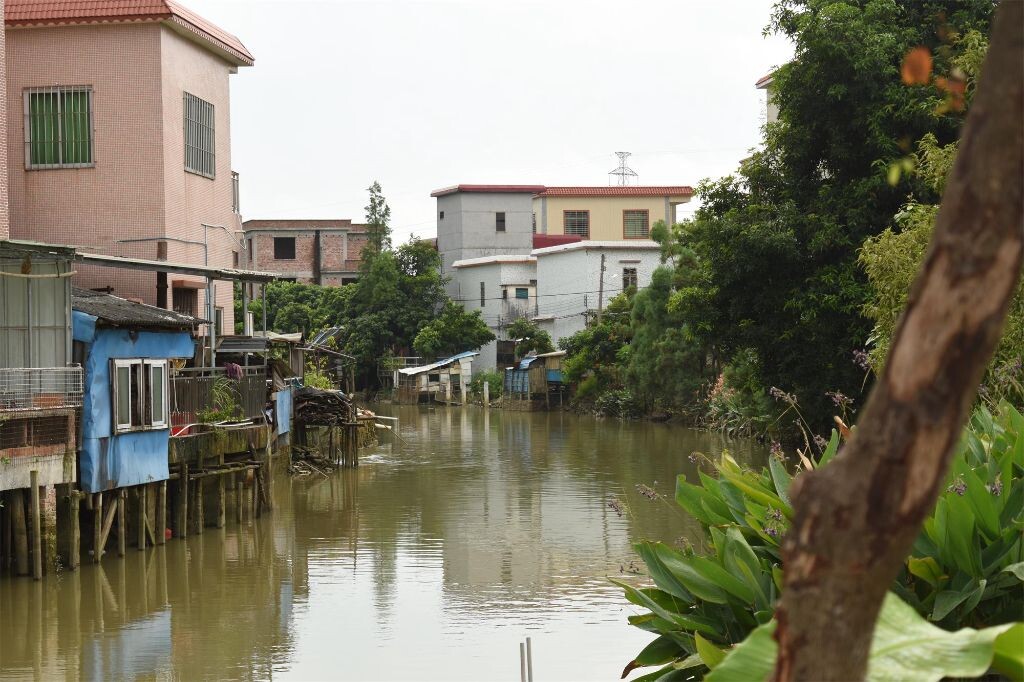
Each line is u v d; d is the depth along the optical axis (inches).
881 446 91.2
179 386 865.5
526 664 285.4
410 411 2433.6
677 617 239.0
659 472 1229.7
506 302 2620.6
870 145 942.4
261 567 767.1
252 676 513.7
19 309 692.7
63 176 1034.1
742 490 259.1
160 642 576.1
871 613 92.9
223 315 1192.2
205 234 1130.0
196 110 1111.0
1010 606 223.3
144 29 1026.7
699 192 1072.8
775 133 1020.5
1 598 653.3
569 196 2935.5
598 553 794.2
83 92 1032.8
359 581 719.7
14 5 1029.2
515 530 896.3
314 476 1272.1
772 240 955.3
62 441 692.1
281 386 1201.4
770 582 236.4
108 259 785.6
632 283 2427.4
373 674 511.8
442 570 750.5
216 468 907.4
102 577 717.9
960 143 91.3
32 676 518.0
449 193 2832.2
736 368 1443.2
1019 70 87.6
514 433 1817.2
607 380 2154.3
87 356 727.1
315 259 2844.5
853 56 921.5
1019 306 462.6
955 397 90.0
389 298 2625.5
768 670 134.0
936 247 90.6
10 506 677.3
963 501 217.8
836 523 92.2
